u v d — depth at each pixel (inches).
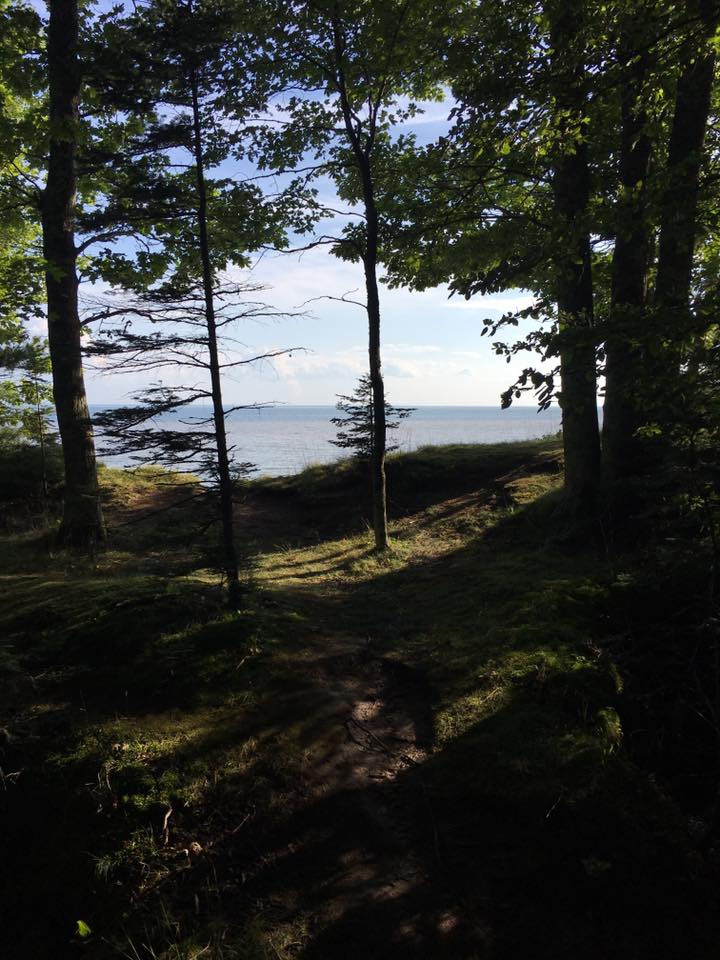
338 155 376.8
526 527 365.4
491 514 408.5
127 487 563.5
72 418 396.5
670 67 216.1
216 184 332.5
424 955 122.3
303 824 153.9
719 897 132.3
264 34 323.6
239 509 541.3
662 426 194.9
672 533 226.7
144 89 220.7
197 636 227.8
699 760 185.6
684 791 178.4
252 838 150.1
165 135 220.2
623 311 175.3
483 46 289.3
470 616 259.0
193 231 351.3
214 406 232.1
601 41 217.2
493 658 213.6
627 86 231.6
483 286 245.6
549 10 227.9
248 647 222.5
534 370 169.6
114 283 454.0
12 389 533.3
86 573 331.3
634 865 136.9
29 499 514.6
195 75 217.3
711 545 192.5
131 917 133.9
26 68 346.6
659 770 183.2
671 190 180.2
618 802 148.9
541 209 363.6
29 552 393.4
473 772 164.7
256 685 203.9
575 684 191.5
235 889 138.4
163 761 168.7
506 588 279.1
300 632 246.4
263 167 377.1
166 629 233.5
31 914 148.1
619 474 323.6
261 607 263.0
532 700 187.9
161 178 239.8
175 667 210.1
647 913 130.3
